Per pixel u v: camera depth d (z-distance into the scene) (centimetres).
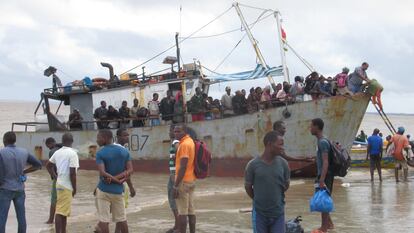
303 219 1074
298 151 1948
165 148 2200
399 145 1875
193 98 2147
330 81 1939
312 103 1919
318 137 898
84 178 2138
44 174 2333
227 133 2072
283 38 2272
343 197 1427
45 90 2594
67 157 926
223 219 1120
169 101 2189
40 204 1473
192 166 878
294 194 1546
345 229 944
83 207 1403
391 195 1463
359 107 1889
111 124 2342
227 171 2067
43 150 2561
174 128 890
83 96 2542
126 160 843
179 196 869
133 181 1991
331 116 1895
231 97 2116
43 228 1095
